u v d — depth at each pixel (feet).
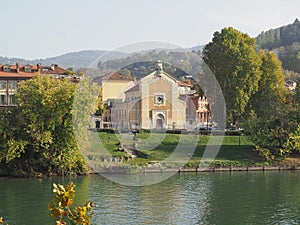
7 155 181.78
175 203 135.64
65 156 184.24
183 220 116.98
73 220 31.12
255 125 232.32
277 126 228.02
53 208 29.66
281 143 226.99
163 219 116.67
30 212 124.06
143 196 142.92
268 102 255.29
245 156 227.40
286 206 135.64
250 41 256.73
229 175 198.18
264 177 193.47
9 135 186.80
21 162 188.24
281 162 224.33
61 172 186.70
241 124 245.24
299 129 225.97
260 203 139.33
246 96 242.99
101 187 158.61
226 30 245.86
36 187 161.38
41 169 188.14
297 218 122.11
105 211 123.75
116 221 114.11
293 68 616.80
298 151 237.45
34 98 187.83
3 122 187.21
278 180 184.96
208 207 131.75
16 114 190.90
